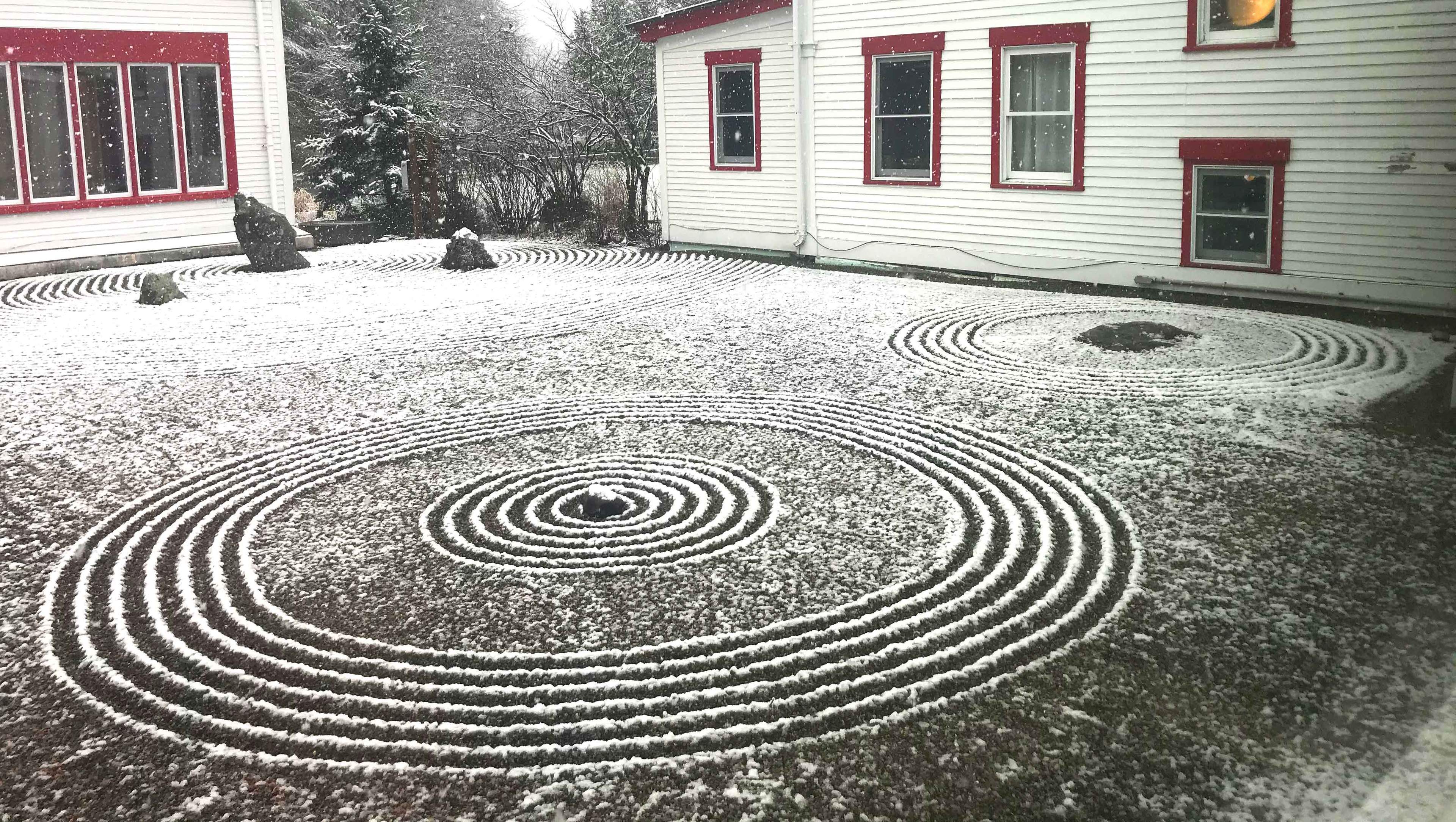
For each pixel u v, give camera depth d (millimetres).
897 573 5508
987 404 8516
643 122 22656
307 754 4090
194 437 8195
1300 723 4074
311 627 5094
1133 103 12906
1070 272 13961
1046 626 4883
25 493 7074
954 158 14812
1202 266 12711
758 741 4086
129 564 5902
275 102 20594
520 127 22547
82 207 18375
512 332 11828
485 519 6391
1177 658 4562
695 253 18453
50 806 3807
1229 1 12047
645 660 4711
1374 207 11344
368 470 7328
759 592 5320
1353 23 11133
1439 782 3695
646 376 9664
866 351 10430
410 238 22375
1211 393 8648
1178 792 3709
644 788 3836
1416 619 4828
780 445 7609
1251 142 12008
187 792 3871
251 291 15141
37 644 5016
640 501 6629
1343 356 9742
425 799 3811
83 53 18109
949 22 14445
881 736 4082
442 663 4742
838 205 16359
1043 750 3969
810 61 16172
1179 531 5902
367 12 23219
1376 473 6711
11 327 12820
